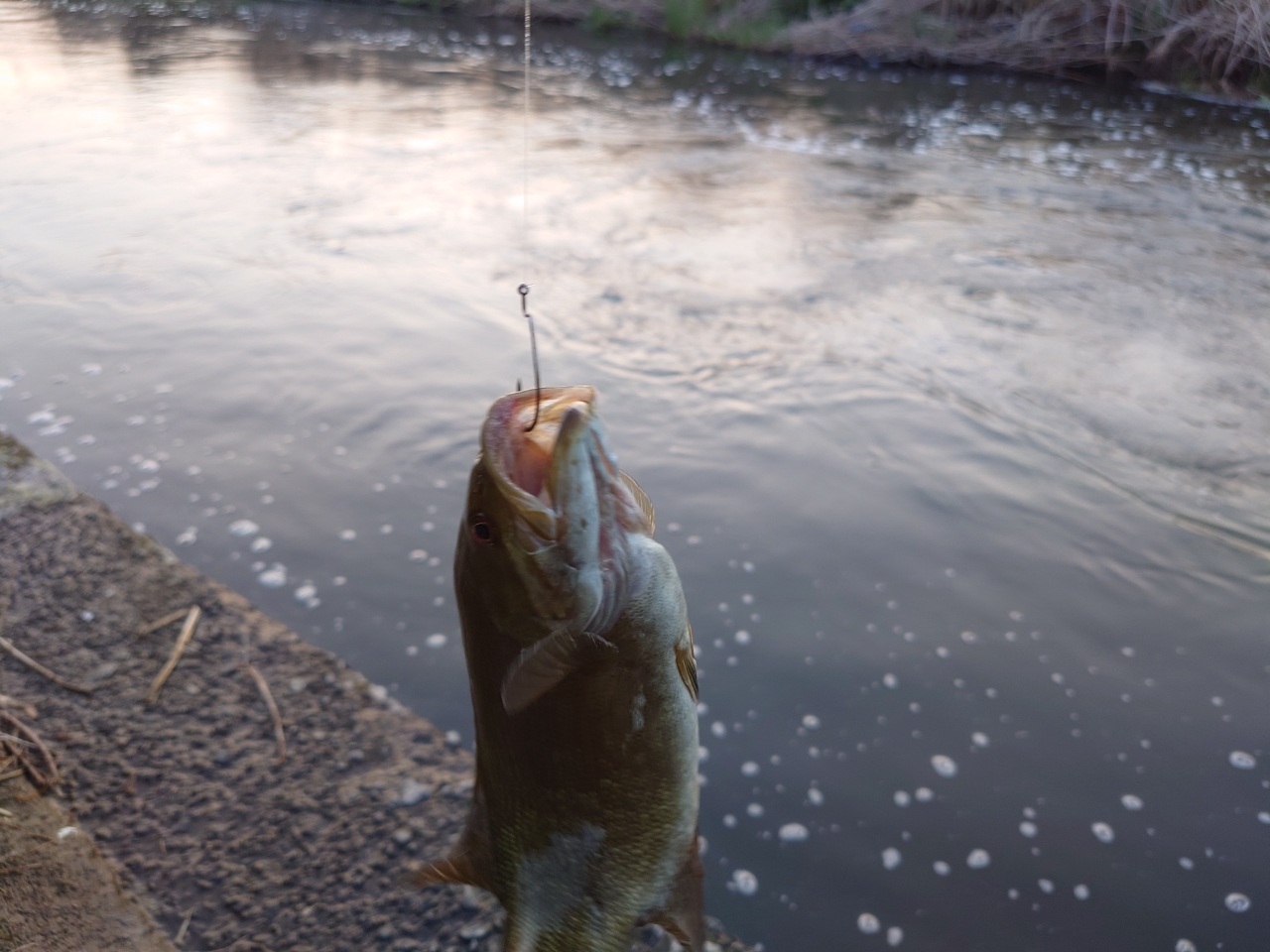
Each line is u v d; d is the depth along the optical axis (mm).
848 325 1534
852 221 1993
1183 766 774
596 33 4461
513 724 371
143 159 2307
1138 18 3465
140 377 1316
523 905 390
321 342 1425
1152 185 2281
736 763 772
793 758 777
